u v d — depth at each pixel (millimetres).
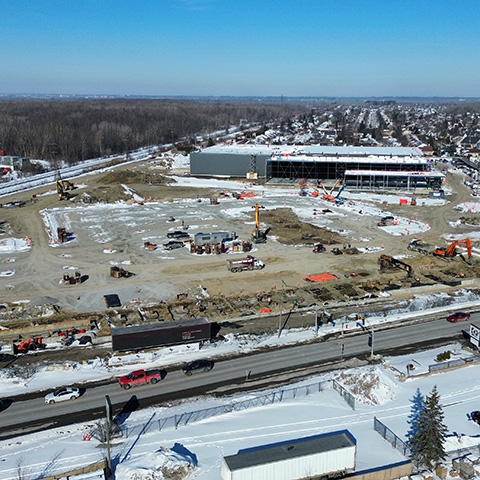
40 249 90938
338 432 39656
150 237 97688
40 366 52406
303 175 149125
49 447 38688
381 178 142750
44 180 158750
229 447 37688
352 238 98000
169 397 46812
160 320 62531
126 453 37406
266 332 60125
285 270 80438
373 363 52719
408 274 77688
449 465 35688
